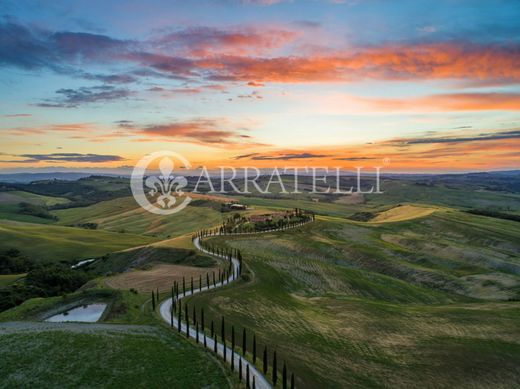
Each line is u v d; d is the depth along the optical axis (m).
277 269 125.31
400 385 59.50
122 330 62.44
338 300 102.31
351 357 67.25
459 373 64.25
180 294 89.31
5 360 49.59
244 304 85.44
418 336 78.12
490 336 78.25
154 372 50.41
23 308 78.56
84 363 50.66
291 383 50.88
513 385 62.12
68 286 115.88
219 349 60.09
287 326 77.00
